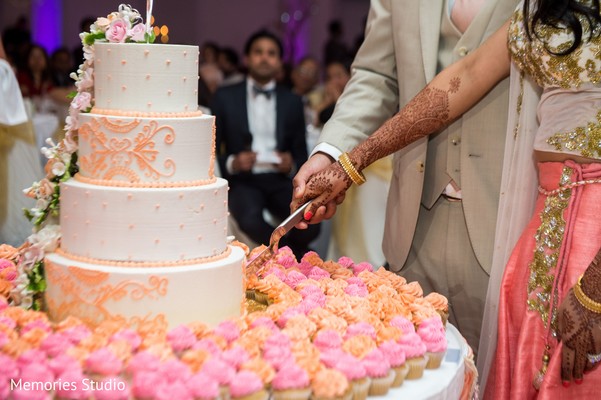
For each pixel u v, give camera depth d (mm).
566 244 2223
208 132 2078
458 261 2799
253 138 6047
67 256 2051
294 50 16516
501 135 2699
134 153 1992
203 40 16484
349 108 2869
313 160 2717
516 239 2531
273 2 16469
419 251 2910
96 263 1999
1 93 4207
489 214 2707
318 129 7168
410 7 2801
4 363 1735
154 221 1976
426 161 2844
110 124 1987
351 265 2811
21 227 4492
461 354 2227
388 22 2898
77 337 1875
